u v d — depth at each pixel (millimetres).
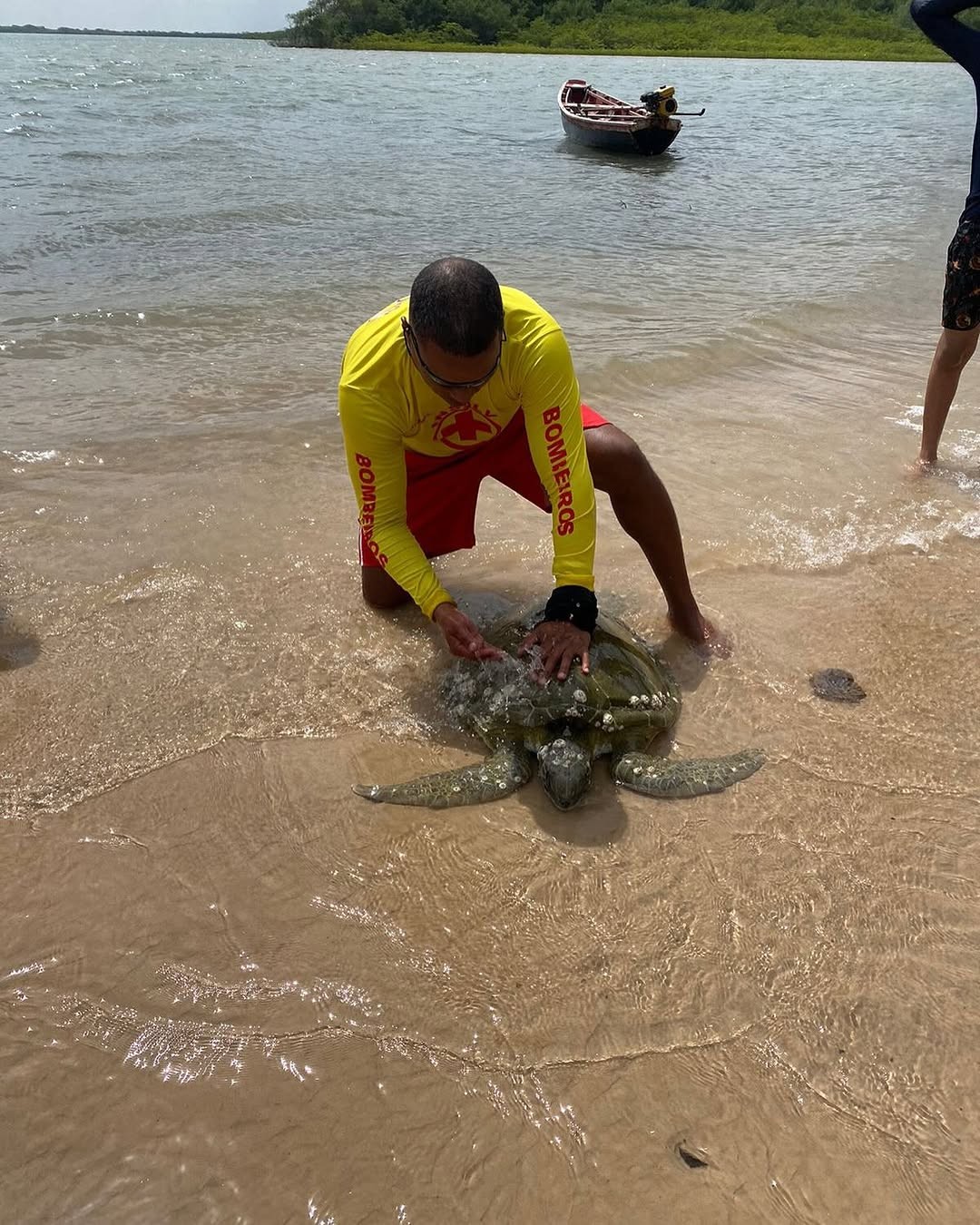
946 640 3623
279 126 18047
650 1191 1834
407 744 3117
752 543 4254
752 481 4785
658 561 3395
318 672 3430
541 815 2834
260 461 4891
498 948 2371
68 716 3131
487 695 3125
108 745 3021
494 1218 1782
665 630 3674
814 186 13398
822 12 64688
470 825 2777
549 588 3986
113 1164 1857
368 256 8656
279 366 6066
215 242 8875
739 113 23984
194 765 2961
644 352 6344
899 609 3812
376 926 2426
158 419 5262
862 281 8281
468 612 3785
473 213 10812
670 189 13062
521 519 4570
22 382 5621
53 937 2348
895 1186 1850
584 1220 1778
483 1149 1906
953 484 4770
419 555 3107
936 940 2398
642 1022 2186
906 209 11672
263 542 4211
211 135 16078
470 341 2404
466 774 2883
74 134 15297
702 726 3193
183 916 2428
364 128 18484
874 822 2781
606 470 3139
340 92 26859
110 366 5957
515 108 23500
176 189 11141
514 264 8562
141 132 16016
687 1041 2145
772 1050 2125
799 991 2262
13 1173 1831
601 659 3121
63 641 3500
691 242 9727
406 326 2613
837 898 2521
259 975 2271
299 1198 1810
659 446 5133
